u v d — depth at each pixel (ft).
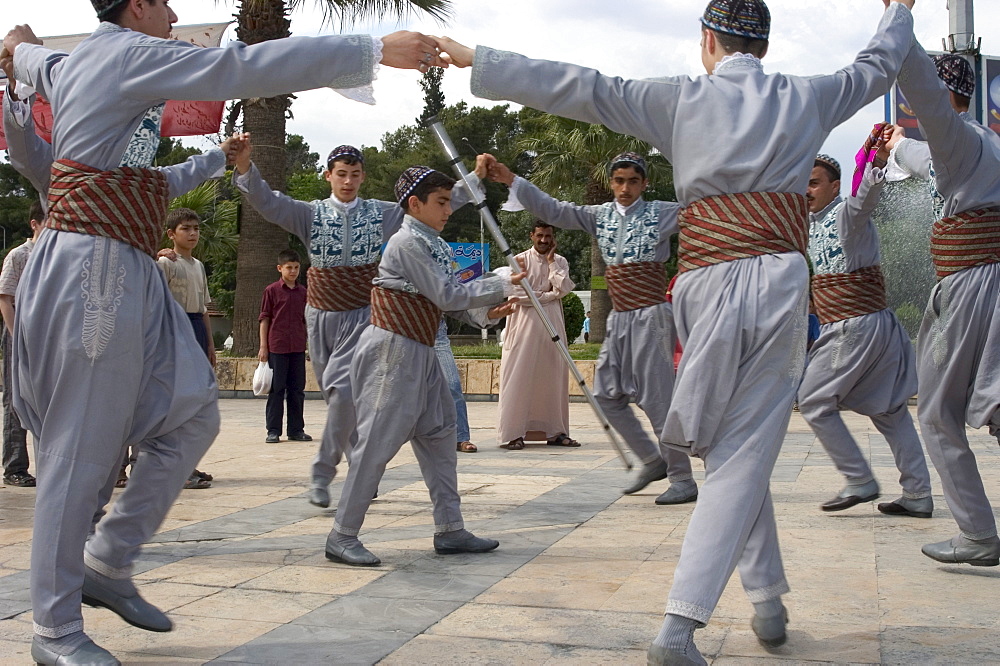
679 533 14.97
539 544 14.34
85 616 10.91
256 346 47.80
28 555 13.70
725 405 8.90
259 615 10.87
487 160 17.03
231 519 16.37
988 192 11.34
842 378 15.70
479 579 12.33
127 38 9.41
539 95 9.22
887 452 24.12
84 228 9.21
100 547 9.53
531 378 26.53
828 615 10.47
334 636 10.07
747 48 9.55
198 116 18.29
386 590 11.85
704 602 8.34
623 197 17.76
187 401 9.59
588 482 20.27
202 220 66.69
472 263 45.52
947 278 11.54
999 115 38.19
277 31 45.73
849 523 15.42
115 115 9.33
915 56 10.49
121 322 9.17
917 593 11.28
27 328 9.20
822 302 15.99
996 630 9.89
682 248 9.41
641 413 35.17
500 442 26.66
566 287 26.66
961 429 11.84
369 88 9.37
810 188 16.11
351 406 16.57
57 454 9.11
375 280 13.43
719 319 8.91
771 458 8.87
